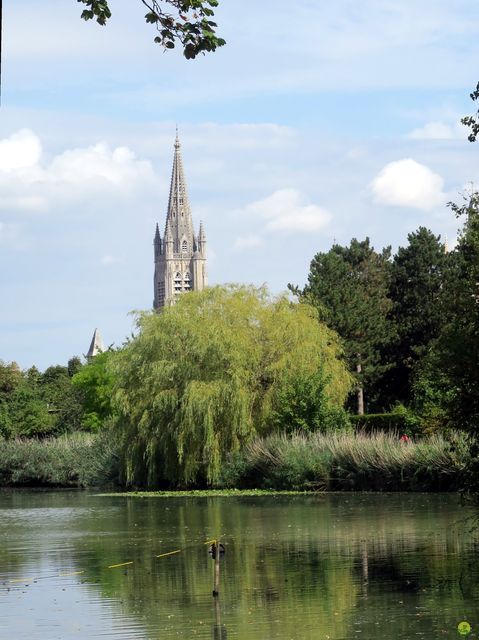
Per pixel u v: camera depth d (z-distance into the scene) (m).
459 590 26.73
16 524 48.47
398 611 24.56
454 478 58.03
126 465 69.88
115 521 48.59
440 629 22.66
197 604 26.42
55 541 40.69
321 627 23.30
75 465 80.88
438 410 63.12
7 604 27.11
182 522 46.81
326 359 72.69
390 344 107.31
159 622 24.44
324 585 28.22
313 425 68.56
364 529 40.75
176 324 68.12
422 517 44.31
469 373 26.42
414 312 109.00
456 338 26.55
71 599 27.61
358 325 104.75
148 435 68.06
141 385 68.75
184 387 67.00
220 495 63.06
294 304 72.69
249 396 67.56
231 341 67.12
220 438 67.00
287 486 65.06
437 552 33.31
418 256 110.31
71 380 121.69
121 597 27.70
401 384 107.88
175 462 67.38
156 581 30.12
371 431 73.38
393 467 61.19
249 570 31.44
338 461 63.72
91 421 111.38
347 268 114.19
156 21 15.54
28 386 116.19
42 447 84.56
